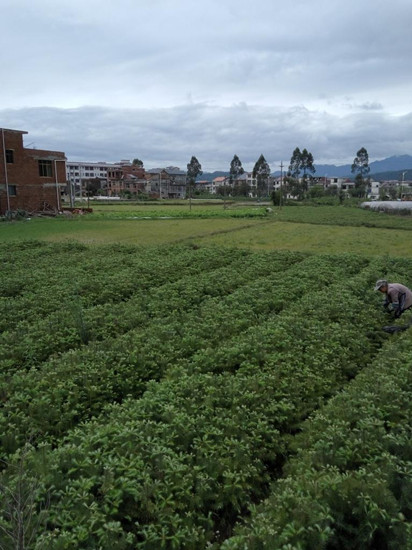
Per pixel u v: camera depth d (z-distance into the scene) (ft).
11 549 13.94
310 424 23.65
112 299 51.88
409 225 147.02
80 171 489.67
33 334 36.55
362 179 454.81
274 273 65.51
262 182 476.13
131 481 17.79
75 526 15.85
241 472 19.89
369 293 52.42
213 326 38.75
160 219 173.17
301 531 15.53
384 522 16.52
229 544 15.52
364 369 31.68
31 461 18.95
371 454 20.22
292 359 31.45
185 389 26.48
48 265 71.20
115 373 29.96
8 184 172.86
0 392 26.76
